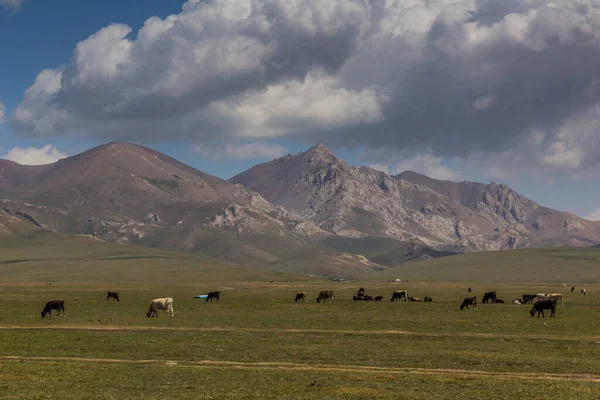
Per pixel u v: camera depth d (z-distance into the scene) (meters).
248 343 63.28
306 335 71.00
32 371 44.56
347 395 36.97
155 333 72.69
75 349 58.38
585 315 101.50
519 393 37.59
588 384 40.97
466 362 51.19
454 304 132.62
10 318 93.81
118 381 41.34
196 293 194.12
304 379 42.34
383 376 43.56
